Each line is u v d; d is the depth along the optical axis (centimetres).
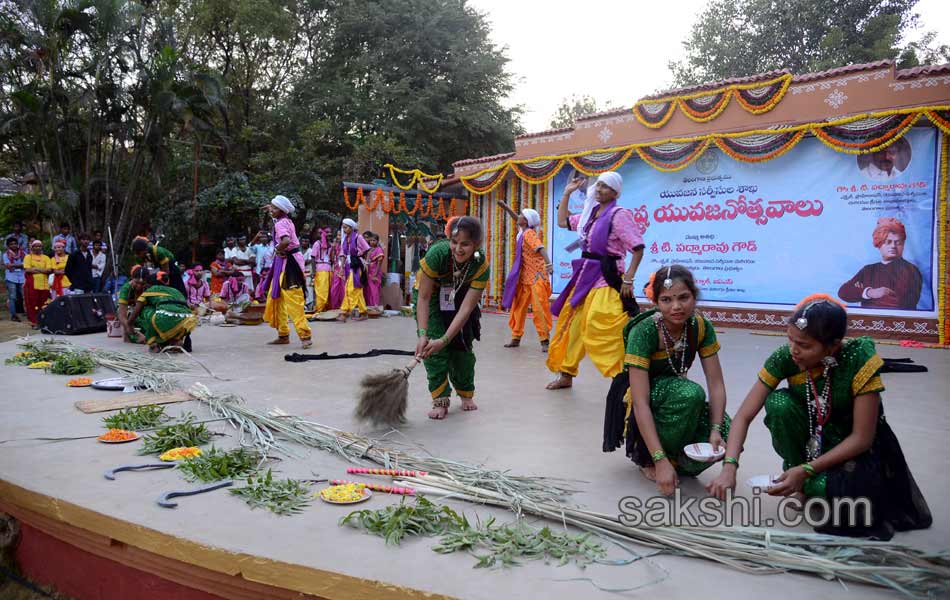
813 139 931
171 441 358
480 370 638
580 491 302
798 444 285
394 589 211
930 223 858
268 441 372
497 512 277
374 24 2564
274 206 764
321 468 333
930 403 496
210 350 748
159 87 1848
